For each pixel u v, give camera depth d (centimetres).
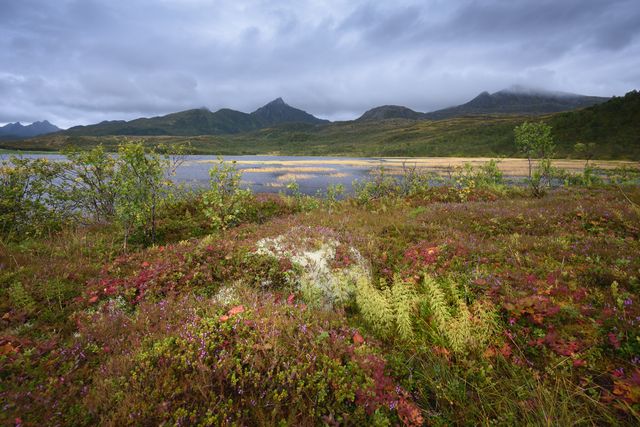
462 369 418
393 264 743
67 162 1202
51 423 305
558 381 366
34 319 501
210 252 733
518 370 402
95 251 830
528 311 465
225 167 1302
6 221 1043
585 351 401
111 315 507
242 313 457
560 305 479
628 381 340
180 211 1281
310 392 352
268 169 7156
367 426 329
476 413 359
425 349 446
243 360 369
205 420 302
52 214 1135
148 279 623
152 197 957
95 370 384
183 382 341
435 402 385
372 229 979
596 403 336
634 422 318
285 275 664
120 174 906
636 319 413
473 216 1114
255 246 764
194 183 2425
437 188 1931
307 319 472
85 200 1252
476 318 458
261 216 1353
